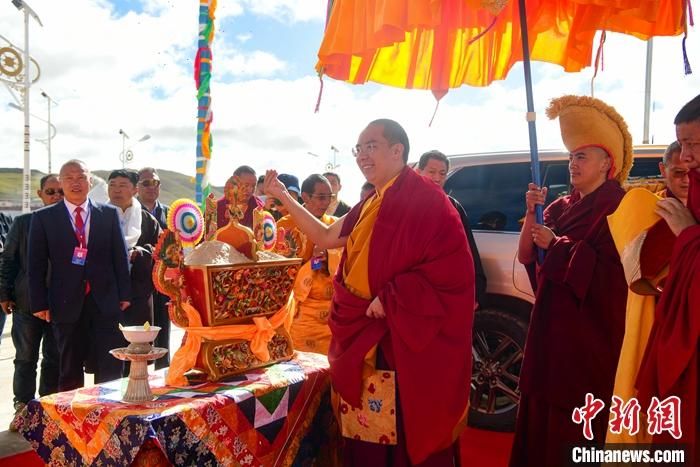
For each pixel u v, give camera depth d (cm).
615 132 275
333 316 258
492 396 402
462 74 358
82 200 379
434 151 384
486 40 357
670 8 298
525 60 302
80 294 368
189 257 241
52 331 415
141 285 448
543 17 348
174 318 236
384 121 261
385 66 345
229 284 242
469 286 249
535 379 269
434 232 243
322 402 272
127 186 455
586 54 344
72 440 210
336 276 268
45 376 419
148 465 192
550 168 427
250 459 226
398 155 262
